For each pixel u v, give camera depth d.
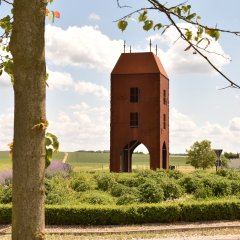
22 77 3.72
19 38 3.73
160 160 49.69
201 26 4.41
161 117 50.56
